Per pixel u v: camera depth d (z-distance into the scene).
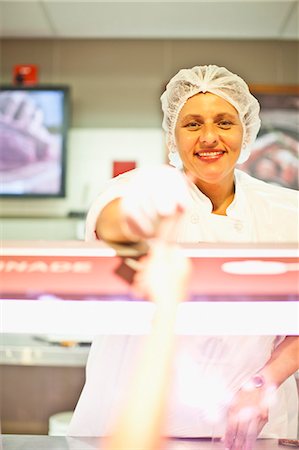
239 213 1.05
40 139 2.50
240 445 0.76
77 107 2.62
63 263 0.49
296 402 1.05
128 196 0.43
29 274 0.49
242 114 1.10
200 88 1.03
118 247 0.50
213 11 2.36
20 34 2.62
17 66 2.57
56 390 2.45
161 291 0.44
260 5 2.31
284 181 2.49
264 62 2.63
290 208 1.07
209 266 0.49
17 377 2.46
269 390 0.82
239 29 2.55
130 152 2.59
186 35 2.61
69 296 0.48
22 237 2.55
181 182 0.43
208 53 2.63
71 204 2.56
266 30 2.55
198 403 0.88
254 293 0.48
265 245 0.51
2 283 0.48
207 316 0.50
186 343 0.88
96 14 2.39
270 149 2.51
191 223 1.02
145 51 2.64
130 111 2.62
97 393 0.89
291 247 0.50
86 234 0.62
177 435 0.87
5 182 2.48
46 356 2.11
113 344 0.87
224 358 0.90
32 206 2.56
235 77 1.08
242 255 0.49
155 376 0.40
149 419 0.39
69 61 2.64
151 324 0.44
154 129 2.61
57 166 2.49
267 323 0.51
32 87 2.51
